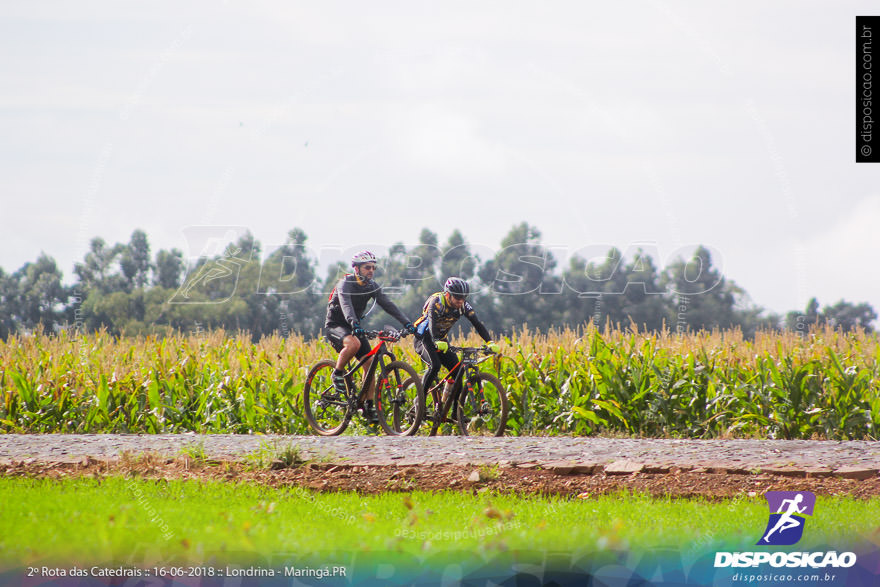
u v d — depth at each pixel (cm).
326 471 2539
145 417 4350
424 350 3434
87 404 4341
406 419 3569
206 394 4356
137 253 15862
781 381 3925
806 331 4288
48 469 2597
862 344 4212
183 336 5372
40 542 1538
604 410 4066
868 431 3853
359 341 3506
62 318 15488
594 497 2211
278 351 4819
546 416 4184
